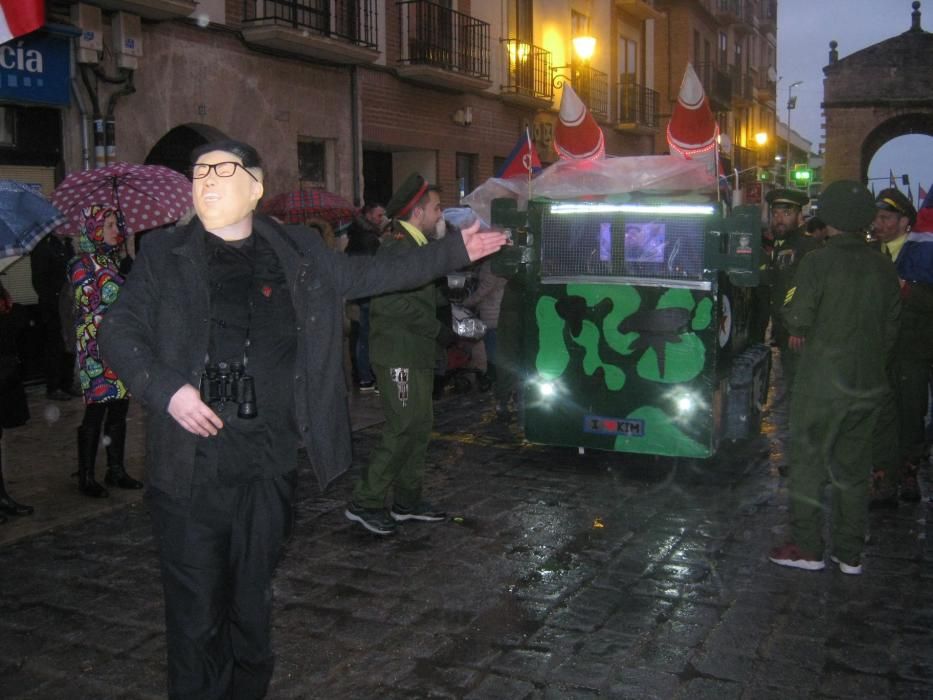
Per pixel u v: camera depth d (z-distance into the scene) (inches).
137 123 428.8
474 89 682.8
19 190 194.9
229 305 106.7
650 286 241.9
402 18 620.4
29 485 243.0
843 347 175.6
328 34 525.3
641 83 1089.4
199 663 108.0
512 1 762.8
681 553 194.7
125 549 197.5
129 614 165.0
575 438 253.9
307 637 155.3
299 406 109.1
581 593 173.8
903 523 212.8
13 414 210.4
